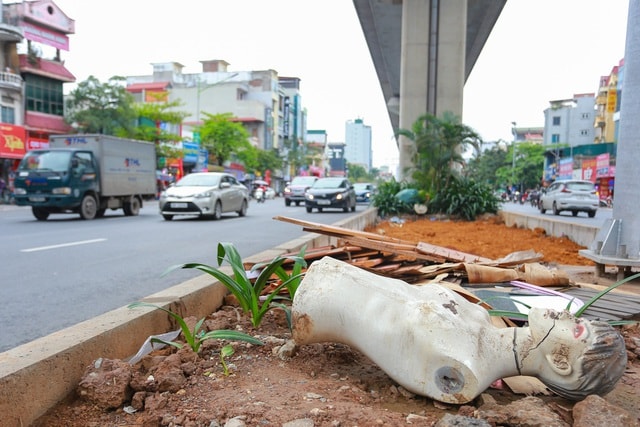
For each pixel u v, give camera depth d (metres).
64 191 15.02
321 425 1.96
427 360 2.16
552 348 2.15
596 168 48.12
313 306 2.54
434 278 4.18
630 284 5.08
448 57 19.78
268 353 2.85
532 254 4.94
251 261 4.97
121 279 6.07
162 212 15.47
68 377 2.36
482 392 2.30
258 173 67.88
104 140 16.59
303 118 96.75
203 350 2.81
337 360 2.78
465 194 16.75
